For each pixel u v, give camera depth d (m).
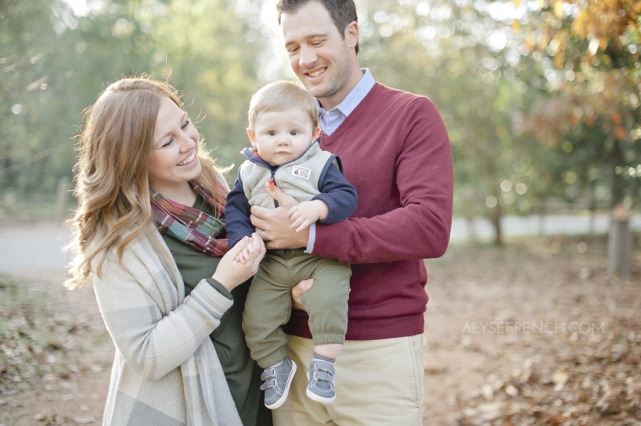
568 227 20.39
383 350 2.21
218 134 18.16
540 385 4.72
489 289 9.81
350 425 2.26
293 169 2.06
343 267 2.09
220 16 19.39
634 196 13.60
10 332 4.74
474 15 11.89
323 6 2.25
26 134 8.43
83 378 4.35
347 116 2.33
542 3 4.07
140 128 1.90
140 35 16.05
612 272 10.29
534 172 15.16
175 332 1.85
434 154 2.17
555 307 7.85
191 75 16.83
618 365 4.81
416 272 2.27
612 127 8.80
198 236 2.01
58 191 16.86
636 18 3.82
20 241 10.96
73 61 12.00
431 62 13.45
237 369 2.13
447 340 6.50
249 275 1.95
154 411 1.95
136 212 1.89
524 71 12.30
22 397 3.87
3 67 6.49
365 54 13.27
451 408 4.52
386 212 2.24
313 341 2.07
